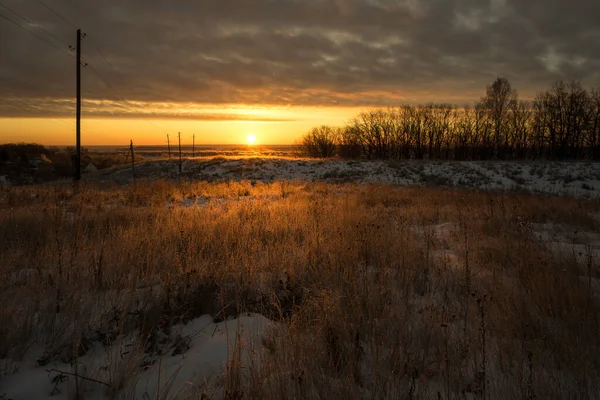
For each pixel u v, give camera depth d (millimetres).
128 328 3541
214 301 4191
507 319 3559
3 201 12258
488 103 48344
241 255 5504
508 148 48906
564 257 5695
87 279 4578
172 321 3688
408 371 2727
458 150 50719
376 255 5918
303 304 3934
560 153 46000
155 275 5016
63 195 13461
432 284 4934
